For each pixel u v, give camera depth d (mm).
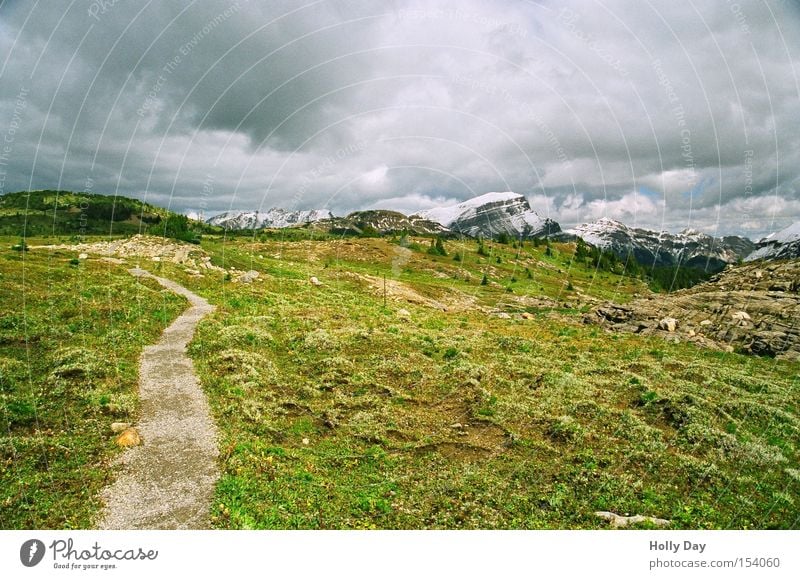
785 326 45500
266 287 65375
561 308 83000
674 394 25859
